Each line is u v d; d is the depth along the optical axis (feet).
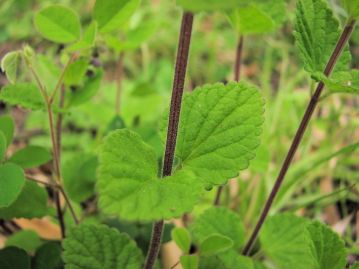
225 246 0.43
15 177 0.40
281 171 0.48
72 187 0.57
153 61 1.14
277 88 1.08
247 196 0.73
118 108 0.79
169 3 1.23
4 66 0.45
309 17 0.42
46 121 0.87
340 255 0.43
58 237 0.67
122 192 0.29
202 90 0.38
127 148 0.32
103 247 0.44
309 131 0.78
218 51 1.16
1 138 0.42
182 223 0.70
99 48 0.58
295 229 0.54
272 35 1.10
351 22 0.38
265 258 0.63
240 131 0.36
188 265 0.45
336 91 0.41
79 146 0.88
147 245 0.56
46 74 0.66
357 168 0.88
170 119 0.33
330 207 0.79
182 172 0.32
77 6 1.16
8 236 0.65
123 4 0.43
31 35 1.05
